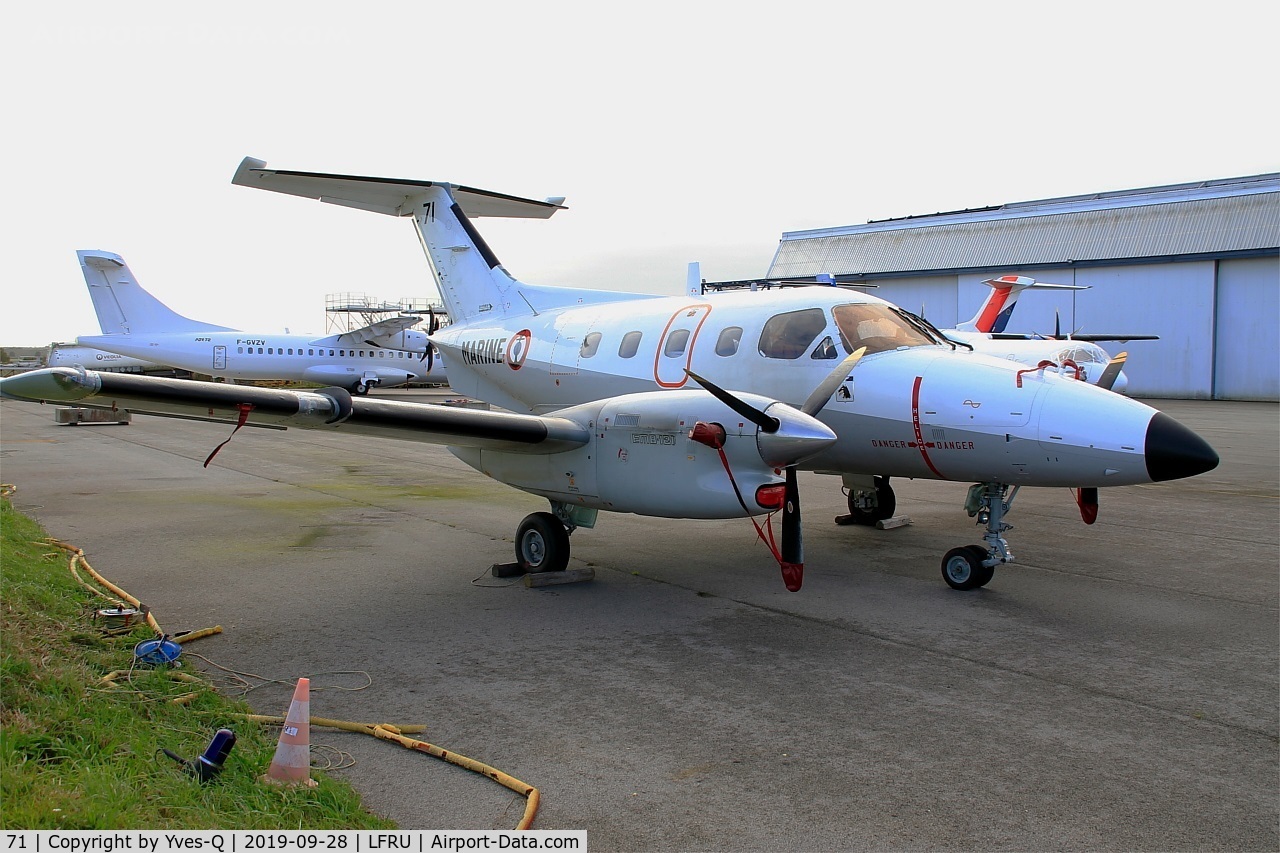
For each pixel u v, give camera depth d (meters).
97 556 8.36
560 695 4.90
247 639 5.89
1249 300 39.28
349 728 4.36
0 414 29.69
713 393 6.15
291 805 3.31
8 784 2.89
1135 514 11.10
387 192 12.42
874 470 7.87
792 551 6.21
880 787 3.79
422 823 3.44
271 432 24.06
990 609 6.71
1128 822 3.48
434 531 9.82
